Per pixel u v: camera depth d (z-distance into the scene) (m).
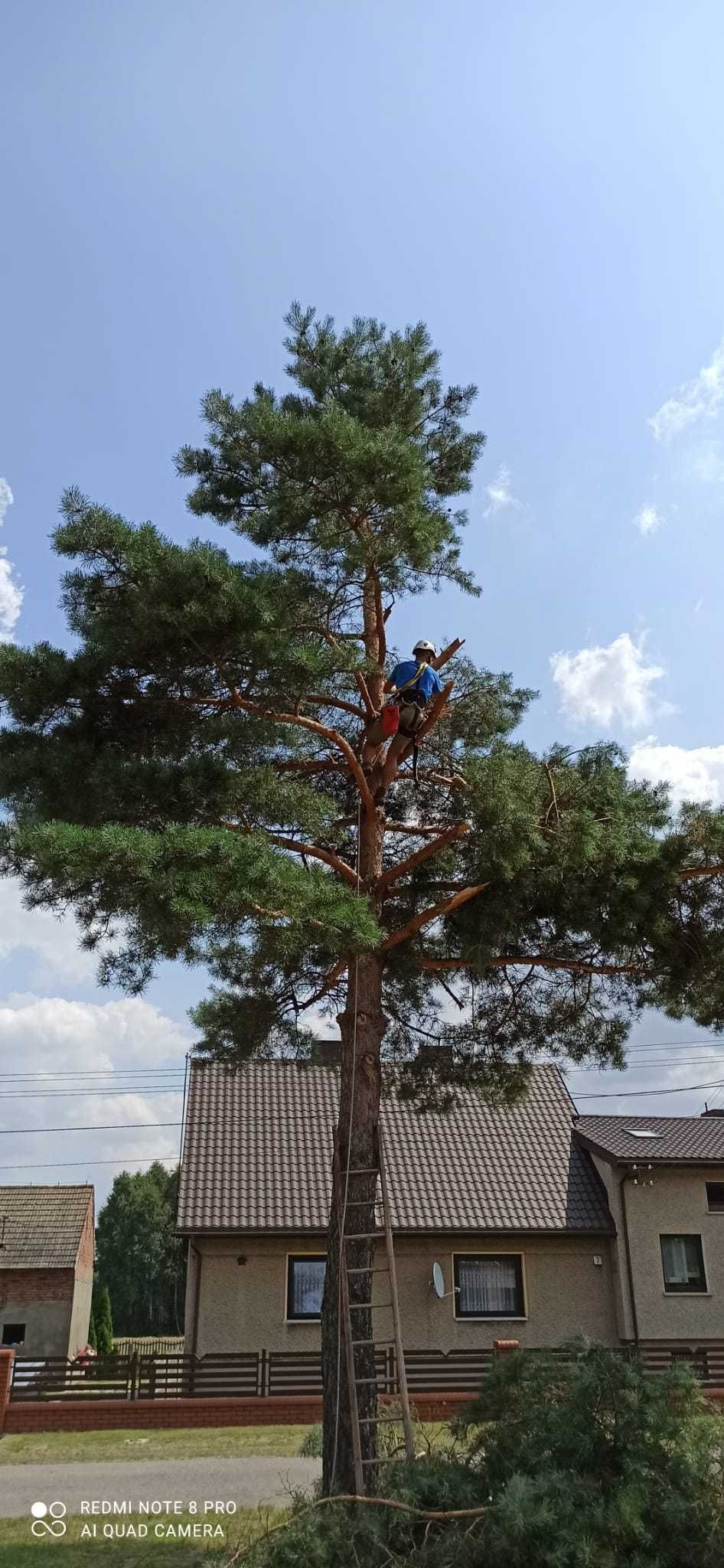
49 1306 28.25
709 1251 20.92
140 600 8.38
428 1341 19.95
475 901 9.90
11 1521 10.23
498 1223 20.58
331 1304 8.60
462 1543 6.05
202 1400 16.78
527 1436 6.82
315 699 9.77
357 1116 9.12
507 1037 11.59
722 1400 16.17
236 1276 19.88
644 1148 21.56
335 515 9.59
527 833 9.11
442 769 11.02
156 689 9.10
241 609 8.45
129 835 7.22
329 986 10.57
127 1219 79.19
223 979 10.77
